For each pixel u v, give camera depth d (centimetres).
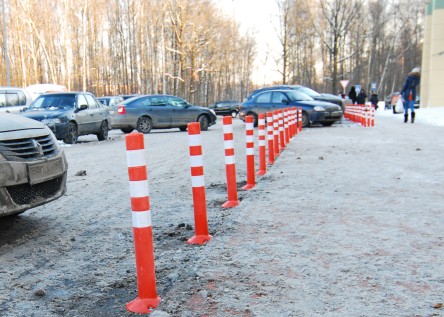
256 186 630
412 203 512
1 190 386
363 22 5856
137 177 273
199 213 402
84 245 404
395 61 6881
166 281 316
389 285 299
